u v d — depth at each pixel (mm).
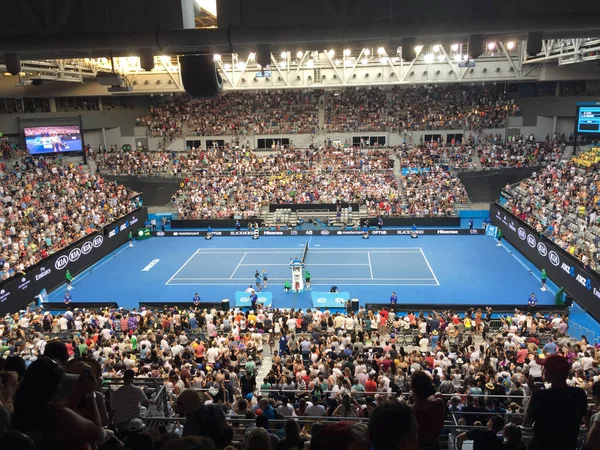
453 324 25953
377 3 9766
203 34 9875
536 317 27672
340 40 9648
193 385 15703
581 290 31844
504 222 47375
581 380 15789
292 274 37094
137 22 10523
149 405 10258
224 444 5816
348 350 20500
